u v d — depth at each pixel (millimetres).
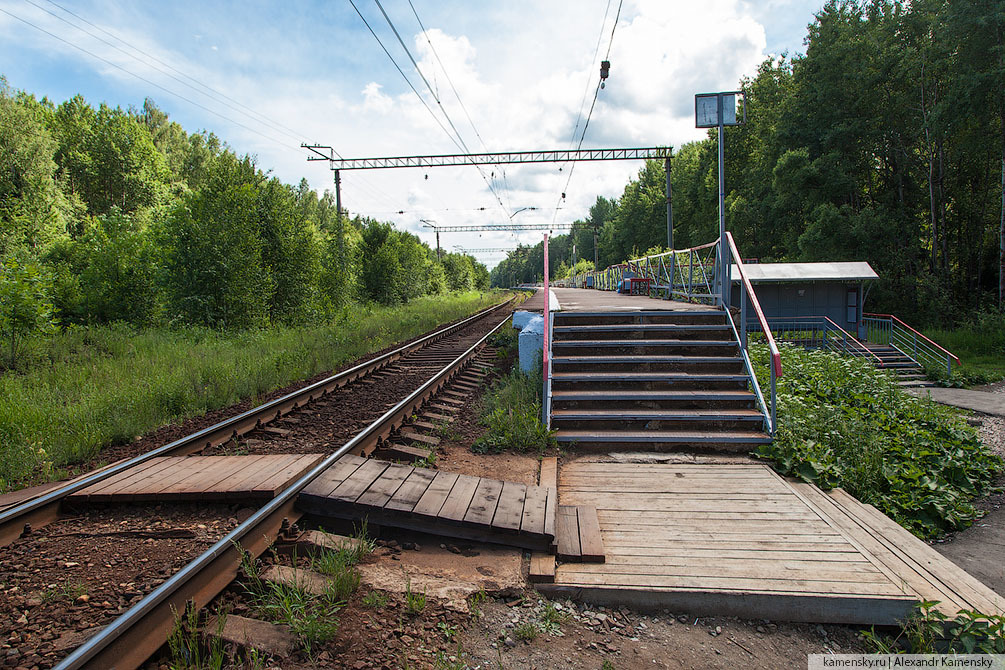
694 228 51844
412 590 3359
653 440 6289
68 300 15719
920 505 6191
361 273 33531
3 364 10359
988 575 5004
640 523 4395
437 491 4492
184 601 2959
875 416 9188
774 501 4840
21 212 23625
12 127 26219
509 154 27953
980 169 29156
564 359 7609
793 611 3361
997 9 22438
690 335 8266
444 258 68125
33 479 5195
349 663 2734
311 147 26812
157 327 15586
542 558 3818
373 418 7430
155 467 5102
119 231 16484
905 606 3285
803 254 29719
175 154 50219
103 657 2486
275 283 19141
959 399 14969
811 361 12203
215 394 8516
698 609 3400
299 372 10609
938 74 27016
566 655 2998
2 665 2510
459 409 8328
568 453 6258
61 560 3537
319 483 4453
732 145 41375
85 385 8523
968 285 30469
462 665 2781
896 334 21969
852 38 29734
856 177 30250
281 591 3137
